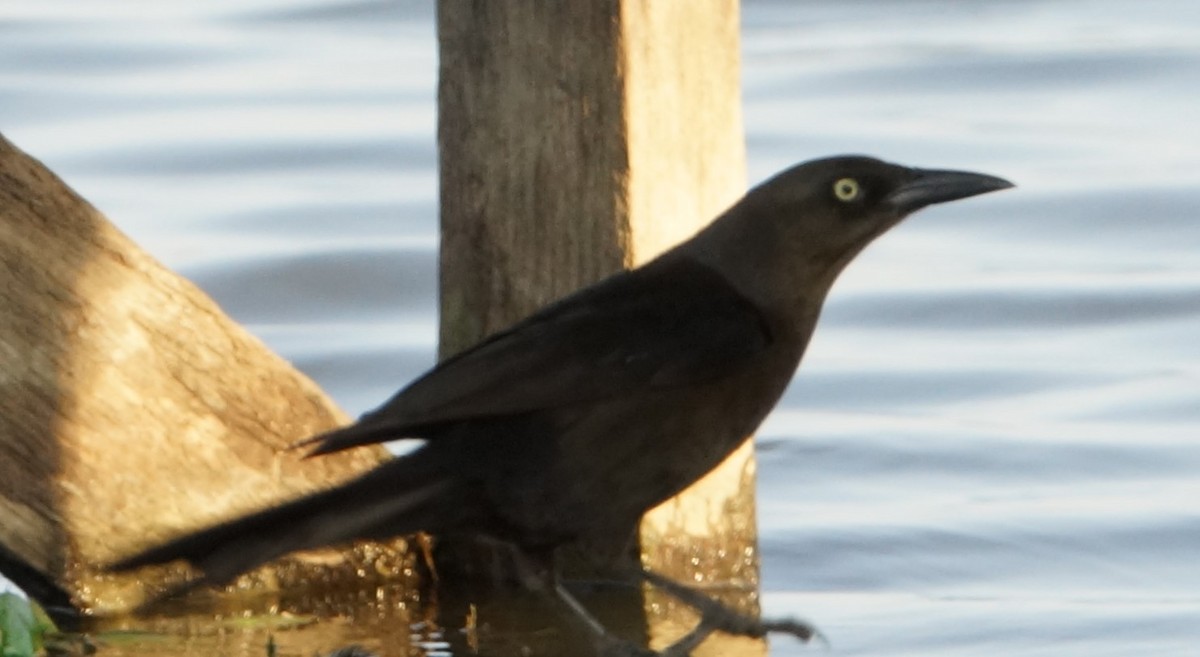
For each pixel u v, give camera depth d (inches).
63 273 420.8
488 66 433.7
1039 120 927.0
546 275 435.2
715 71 433.4
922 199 417.4
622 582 447.5
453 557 453.7
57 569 421.1
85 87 978.7
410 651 413.7
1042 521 513.7
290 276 740.7
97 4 1135.6
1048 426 598.5
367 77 992.9
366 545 447.2
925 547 495.2
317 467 438.6
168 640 414.9
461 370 387.5
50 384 419.8
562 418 392.2
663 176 430.3
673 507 450.0
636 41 423.8
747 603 452.4
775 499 538.0
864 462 570.6
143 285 427.2
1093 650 418.3
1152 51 1030.4
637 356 392.8
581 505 398.0
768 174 831.7
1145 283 728.3
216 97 964.0
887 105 960.3
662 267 414.3
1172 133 898.1
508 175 435.2
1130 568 480.1
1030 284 733.3
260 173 858.1
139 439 425.4
